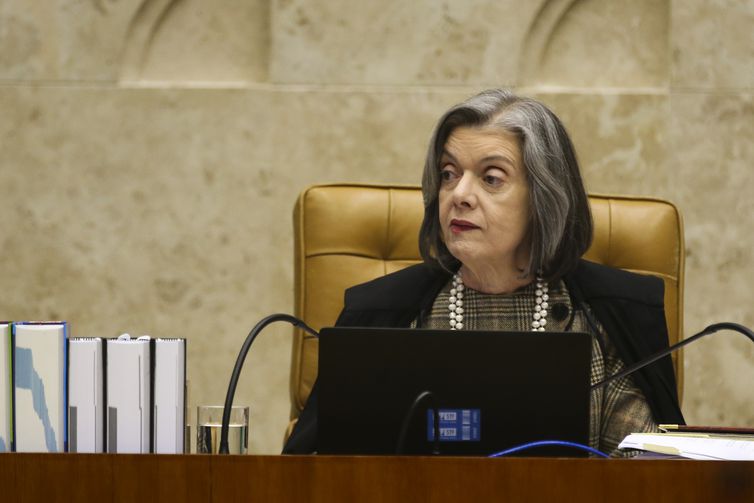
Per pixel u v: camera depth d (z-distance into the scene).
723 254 13.17
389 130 13.14
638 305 7.41
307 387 9.12
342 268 9.22
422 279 7.58
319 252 9.26
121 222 13.10
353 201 9.36
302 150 13.14
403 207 9.40
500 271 7.29
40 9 13.02
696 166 13.20
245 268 13.17
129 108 13.06
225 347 13.17
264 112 13.12
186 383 5.61
